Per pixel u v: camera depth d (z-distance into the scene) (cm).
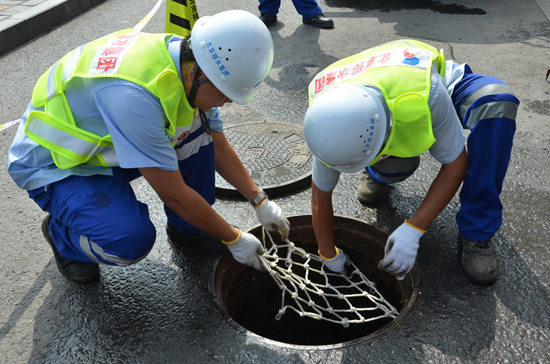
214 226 197
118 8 589
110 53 176
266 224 229
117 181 201
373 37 463
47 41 507
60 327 206
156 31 509
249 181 227
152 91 170
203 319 206
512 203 257
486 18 488
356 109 163
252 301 261
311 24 504
